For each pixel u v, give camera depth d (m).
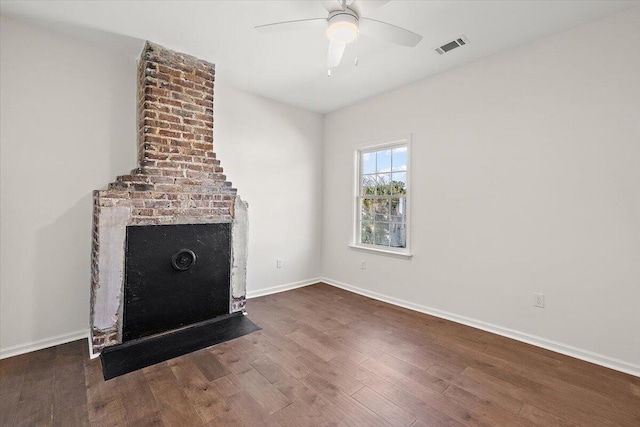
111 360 2.21
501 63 2.75
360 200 4.20
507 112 2.71
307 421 1.63
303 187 4.40
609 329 2.21
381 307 3.49
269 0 2.08
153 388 1.90
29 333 2.37
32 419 1.62
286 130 4.16
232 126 3.61
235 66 3.07
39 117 2.40
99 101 2.69
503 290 2.74
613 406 1.76
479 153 2.90
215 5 2.13
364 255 4.01
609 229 2.21
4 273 2.28
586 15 2.20
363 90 3.68
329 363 2.23
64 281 2.52
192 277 2.81
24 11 2.20
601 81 2.24
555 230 2.45
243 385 1.95
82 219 2.60
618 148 2.17
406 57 2.85
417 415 1.68
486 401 1.80
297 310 3.36
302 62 2.99
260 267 3.93
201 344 2.49
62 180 2.51
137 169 2.66
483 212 2.87
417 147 3.41
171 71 2.73
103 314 2.34
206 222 2.89
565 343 2.39
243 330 2.79
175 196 2.70
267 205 3.98
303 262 4.43
